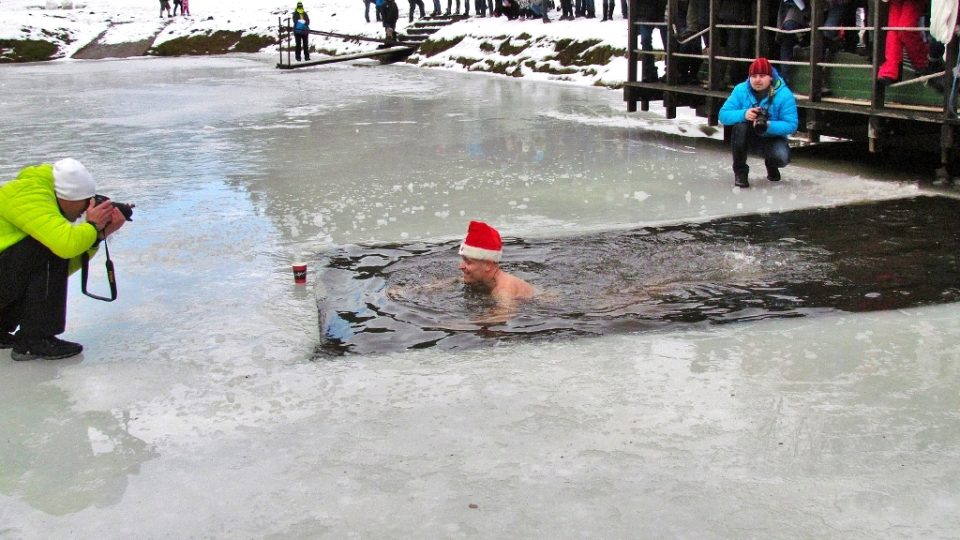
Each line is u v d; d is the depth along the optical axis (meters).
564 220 6.54
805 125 8.72
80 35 35.50
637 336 4.13
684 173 8.47
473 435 3.21
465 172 8.76
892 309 4.42
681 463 2.97
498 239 4.73
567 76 18.58
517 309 4.52
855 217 6.37
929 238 5.73
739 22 9.84
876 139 7.76
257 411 3.48
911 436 3.12
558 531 2.60
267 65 27.67
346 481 2.92
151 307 4.80
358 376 3.77
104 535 2.67
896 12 7.44
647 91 11.93
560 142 10.57
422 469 2.98
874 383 3.56
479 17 25.77
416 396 3.55
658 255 5.45
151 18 37.75
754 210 6.72
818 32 8.30
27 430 3.38
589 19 20.70
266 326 4.43
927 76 7.28
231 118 13.79
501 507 2.73
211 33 35.38
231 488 2.91
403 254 5.69
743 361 3.81
